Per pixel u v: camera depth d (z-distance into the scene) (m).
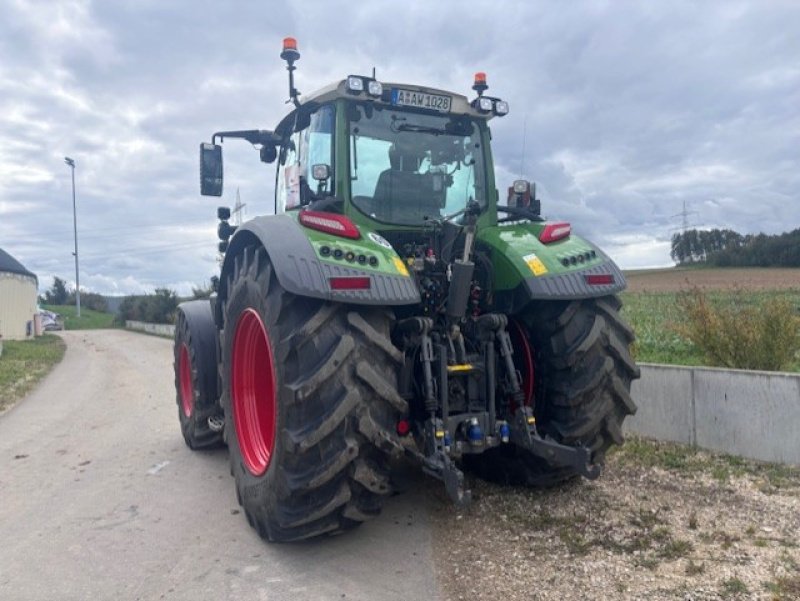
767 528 3.55
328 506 3.40
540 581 3.11
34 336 35.19
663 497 4.12
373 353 3.44
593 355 4.06
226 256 4.52
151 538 4.09
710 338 6.86
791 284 28.83
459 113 4.44
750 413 4.88
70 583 3.49
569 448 3.59
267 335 3.62
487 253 4.36
